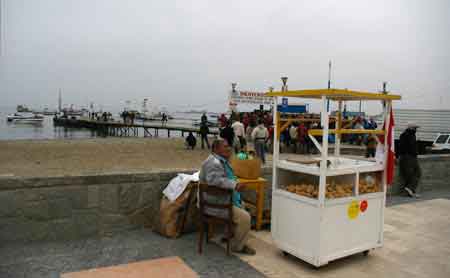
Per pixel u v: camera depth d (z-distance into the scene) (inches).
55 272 137.1
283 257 160.6
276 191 163.6
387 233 199.9
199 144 904.9
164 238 179.8
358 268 150.9
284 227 159.0
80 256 153.6
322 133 146.4
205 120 803.4
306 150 635.5
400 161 307.1
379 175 165.9
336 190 150.3
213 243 174.9
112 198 181.8
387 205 269.6
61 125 2970.0
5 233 160.7
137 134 1895.9
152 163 537.3
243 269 145.9
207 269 144.7
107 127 1993.1
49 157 580.4
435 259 162.6
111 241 173.5
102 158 586.6
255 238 185.6
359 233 155.8
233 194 164.2
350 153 613.0
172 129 1533.0
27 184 162.2
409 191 303.9
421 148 566.3
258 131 461.1
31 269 139.0
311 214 144.9
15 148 693.3
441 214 243.3
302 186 157.6
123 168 474.9
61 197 169.9
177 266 146.7
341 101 179.5
